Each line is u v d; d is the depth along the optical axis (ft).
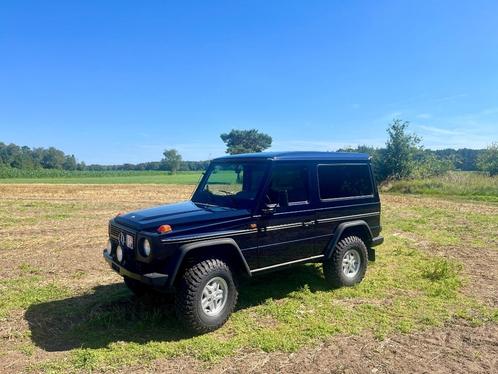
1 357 13.50
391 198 70.59
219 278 15.60
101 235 35.45
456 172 93.61
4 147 387.34
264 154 18.10
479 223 41.91
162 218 15.43
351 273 20.89
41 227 39.78
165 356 13.52
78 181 183.73
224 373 12.50
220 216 15.90
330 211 19.56
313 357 13.51
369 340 14.82
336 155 20.33
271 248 17.31
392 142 94.68
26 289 20.38
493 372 12.64
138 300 18.49
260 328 15.79
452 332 15.56
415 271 23.76
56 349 14.08
